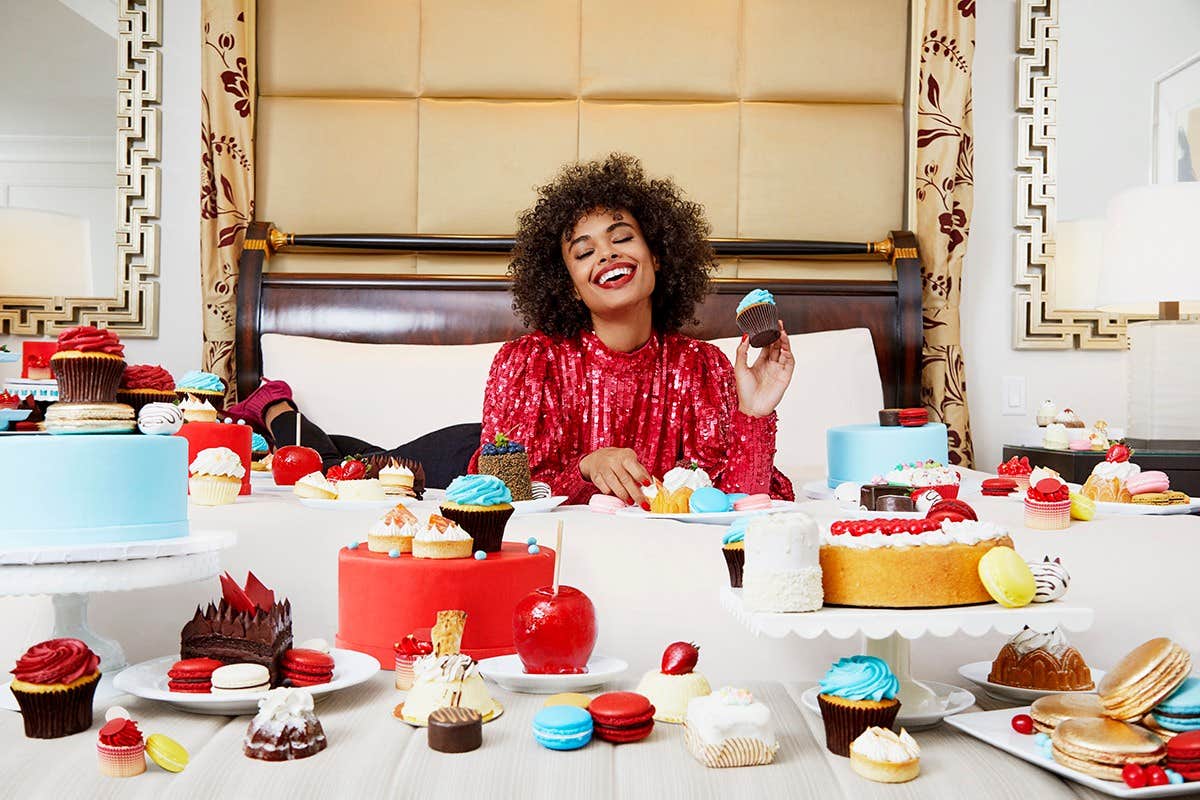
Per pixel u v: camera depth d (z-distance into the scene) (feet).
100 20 10.85
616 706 3.12
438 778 2.80
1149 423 9.63
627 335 6.96
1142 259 9.53
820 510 4.86
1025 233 11.21
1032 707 3.17
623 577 4.12
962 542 3.18
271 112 10.99
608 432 6.84
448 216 11.05
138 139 10.78
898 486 4.97
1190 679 3.00
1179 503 5.41
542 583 3.98
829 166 11.15
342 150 11.01
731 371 7.18
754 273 11.11
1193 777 2.76
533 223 7.32
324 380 9.66
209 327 10.52
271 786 2.75
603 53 11.06
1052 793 2.73
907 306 10.75
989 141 11.27
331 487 5.47
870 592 3.13
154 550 3.59
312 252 10.99
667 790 2.75
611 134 11.06
